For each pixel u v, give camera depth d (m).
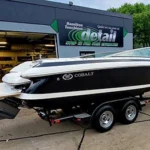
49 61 3.39
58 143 3.34
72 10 10.02
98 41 11.18
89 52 10.86
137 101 4.20
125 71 4.06
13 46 13.97
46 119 3.59
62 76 3.34
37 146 3.27
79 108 3.98
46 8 9.16
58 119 3.49
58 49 9.72
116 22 11.92
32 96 3.18
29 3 8.66
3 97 3.22
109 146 3.10
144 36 21.61
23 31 8.62
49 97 3.28
